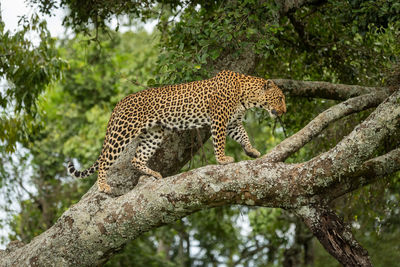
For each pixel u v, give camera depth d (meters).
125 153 9.19
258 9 9.66
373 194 11.68
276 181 7.27
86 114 19.61
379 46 12.07
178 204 7.63
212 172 7.48
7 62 11.15
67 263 8.24
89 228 8.07
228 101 8.73
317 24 12.95
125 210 7.91
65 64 11.36
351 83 12.83
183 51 9.86
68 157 19.39
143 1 12.03
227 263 22.92
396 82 9.25
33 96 11.50
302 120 13.49
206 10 12.39
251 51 10.53
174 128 8.70
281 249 20.23
